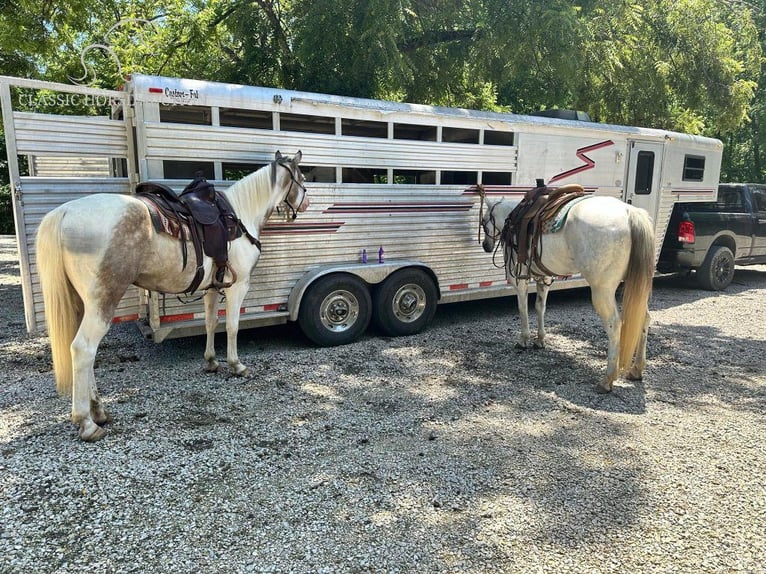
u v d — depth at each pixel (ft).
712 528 10.18
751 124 74.69
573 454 12.94
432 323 25.04
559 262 18.22
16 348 20.43
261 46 37.63
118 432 13.48
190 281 14.74
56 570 8.73
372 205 21.06
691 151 31.86
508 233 20.20
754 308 29.14
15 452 12.41
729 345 22.25
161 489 11.03
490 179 24.06
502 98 53.26
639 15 40.88
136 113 16.14
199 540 9.52
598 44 37.52
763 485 11.69
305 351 20.36
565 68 33.65
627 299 16.39
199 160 17.33
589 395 16.72
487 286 24.97
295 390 16.58
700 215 32.76
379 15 30.09
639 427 14.51
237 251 16.24
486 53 35.37
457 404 15.81
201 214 14.83
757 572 9.02
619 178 28.37
